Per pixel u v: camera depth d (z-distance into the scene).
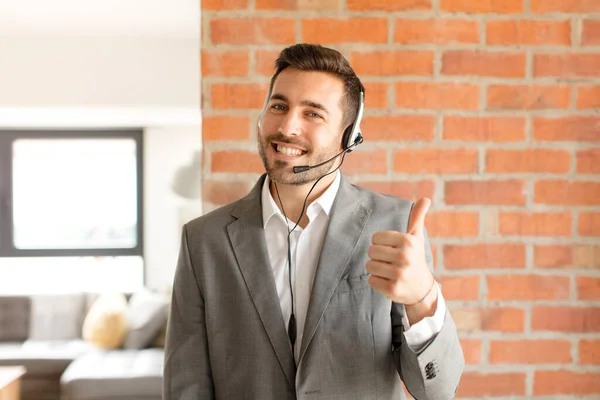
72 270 5.30
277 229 1.20
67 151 5.34
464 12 1.56
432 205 1.56
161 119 4.95
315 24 1.54
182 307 1.19
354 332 1.10
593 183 1.57
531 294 1.57
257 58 1.53
